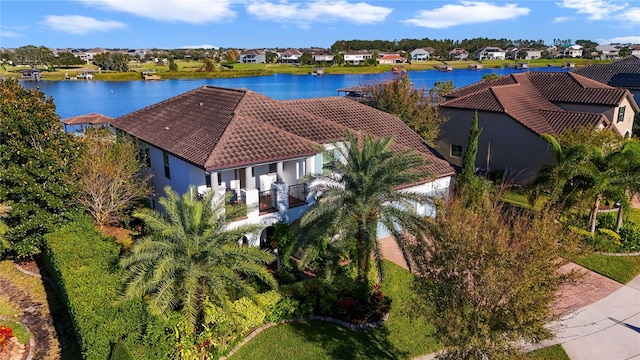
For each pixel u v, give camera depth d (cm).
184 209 1427
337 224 1595
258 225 1547
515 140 3225
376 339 1573
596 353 1498
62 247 1680
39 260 2130
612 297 1833
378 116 2970
